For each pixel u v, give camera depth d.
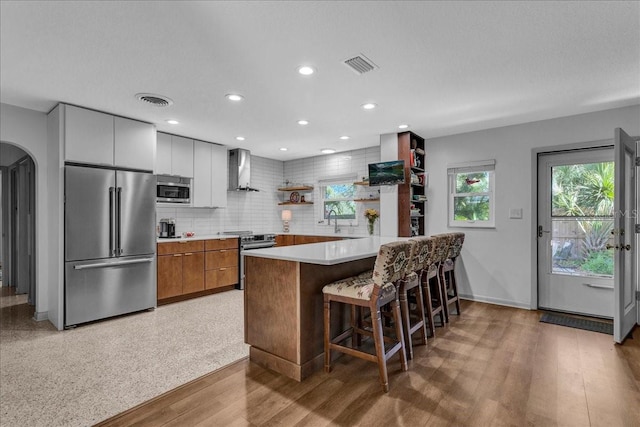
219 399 2.10
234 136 4.86
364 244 3.30
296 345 2.36
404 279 2.70
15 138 3.52
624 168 3.17
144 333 3.27
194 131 4.56
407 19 1.98
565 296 3.96
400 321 2.50
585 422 1.85
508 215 4.23
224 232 5.82
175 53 2.38
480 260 4.45
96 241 3.59
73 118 3.46
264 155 6.36
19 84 2.93
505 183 4.26
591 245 3.85
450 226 4.72
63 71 2.67
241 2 1.81
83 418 1.90
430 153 4.88
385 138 4.73
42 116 3.71
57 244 3.45
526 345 2.94
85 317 3.51
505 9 1.89
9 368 2.52
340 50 2.34
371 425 1.83
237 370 2.49
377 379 2.35
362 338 3.05
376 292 2.22
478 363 2.58
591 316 3.79
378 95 3.21
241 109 3.62
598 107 3.55
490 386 2.24
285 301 2.43
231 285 5.24
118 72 2.69
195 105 3.48
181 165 4.83
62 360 2.65
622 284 3.03
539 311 4.00
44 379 2.35
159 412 1.96
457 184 4.74
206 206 5.18
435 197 4.83
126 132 3.88
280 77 2.79
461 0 1.81
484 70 2.66
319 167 6.37
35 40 2.20
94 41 2.22
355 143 5.31
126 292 3.82
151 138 4.12
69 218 3.41
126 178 3.82
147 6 1.85
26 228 4.99
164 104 3.45
